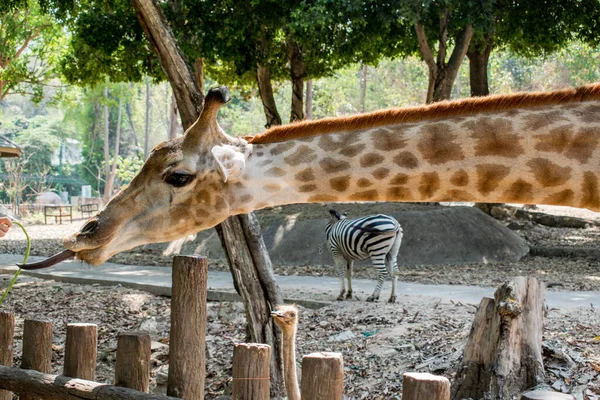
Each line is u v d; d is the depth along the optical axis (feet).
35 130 209.87
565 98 10.99
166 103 217.97
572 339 20.86
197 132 10.92
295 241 52.21
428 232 51.11
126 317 30.48
